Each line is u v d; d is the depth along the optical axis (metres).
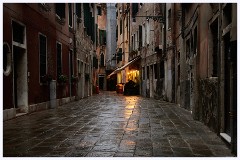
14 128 8.20
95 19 33.19
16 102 11.35
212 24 7.85
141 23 26.03
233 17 5.53
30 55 11.86
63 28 17.12
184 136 6.93
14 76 11.27
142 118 10.12
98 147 5.89
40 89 12.97
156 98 21.20
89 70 26.98
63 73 16.98
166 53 18.61
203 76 8.88
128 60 32.59
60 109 13.55
